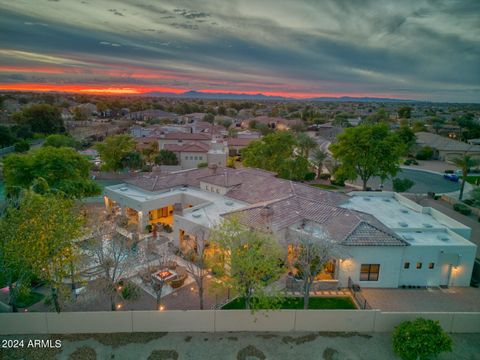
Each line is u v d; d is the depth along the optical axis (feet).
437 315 73.56
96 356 67.62
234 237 78.23
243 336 73.97
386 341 72.28
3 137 307.78
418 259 93.56
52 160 146.72
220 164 234.99
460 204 172.35
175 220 116.78
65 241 76.18
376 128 192.44
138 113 645.92
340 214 105.91
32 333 74.18
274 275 81.51
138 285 94.27
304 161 212.23
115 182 227.61
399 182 195.83
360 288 93.20
